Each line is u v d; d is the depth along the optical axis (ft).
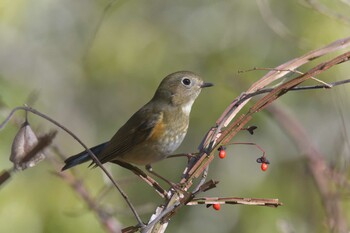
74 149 46.93
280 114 27.09
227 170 46.88
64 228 33.60
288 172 44.39
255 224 41.22
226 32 49.39
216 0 51.19
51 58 51.31
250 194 45.24
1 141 32.35
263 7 35.58
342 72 40.47
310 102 44.93
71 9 51.31
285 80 19.89
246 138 46.47
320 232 23.32
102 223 26.94
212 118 45.47
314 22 40.98
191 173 18.13
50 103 50.93
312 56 19.89
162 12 51.01
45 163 34.27
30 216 33.76
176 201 17.56
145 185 45.88
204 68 48.65
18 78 50.11
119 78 50.14
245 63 46.85
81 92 51.67
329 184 21.03
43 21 49.70
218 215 46.34
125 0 50.29
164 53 49.60
